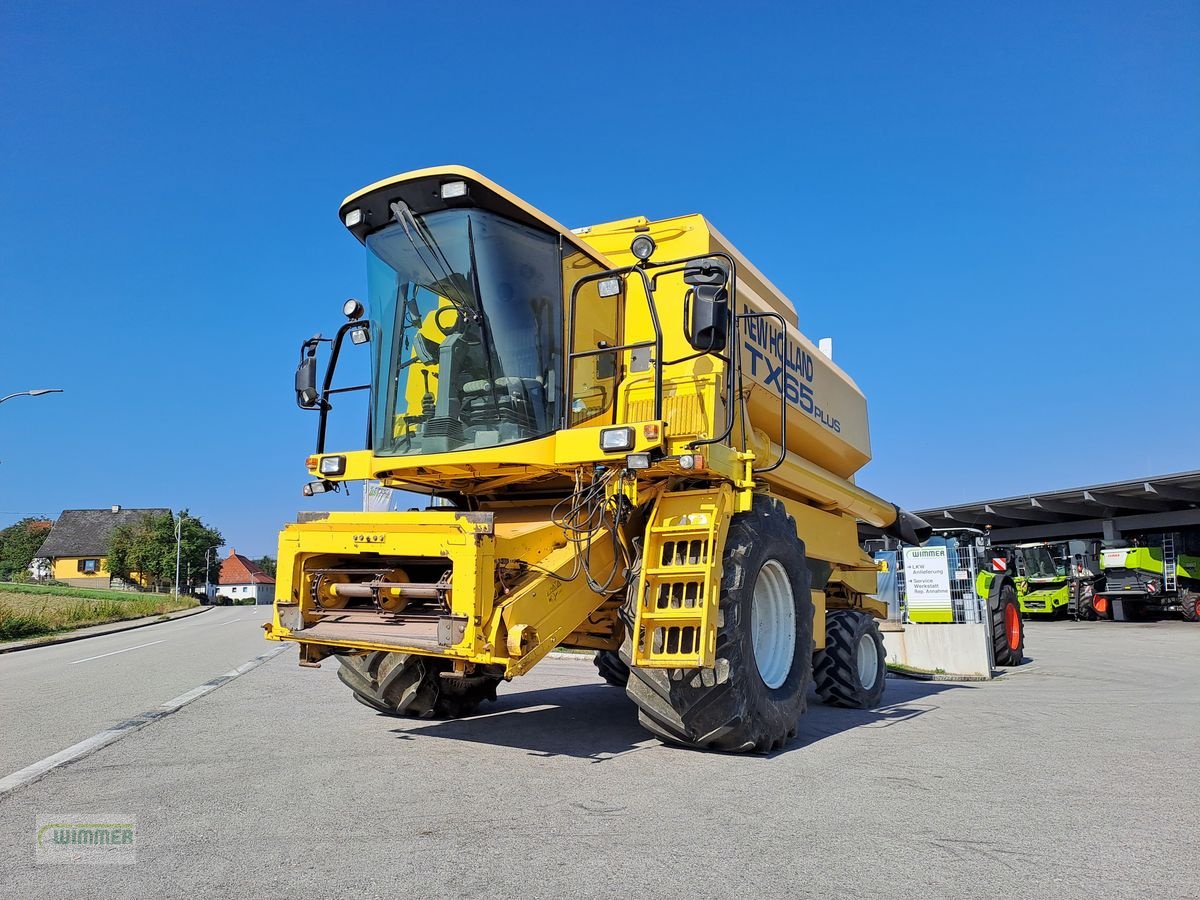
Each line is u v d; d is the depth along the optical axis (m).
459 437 5.85
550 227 6.04
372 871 3.41
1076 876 3.43
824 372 8.65
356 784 4.82
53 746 5.98
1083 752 5.93
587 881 3.31
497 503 6.68
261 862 3.52
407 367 6.15
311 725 6.74
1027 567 29.98
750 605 5.78
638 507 5.99
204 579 83.56
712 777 5.05
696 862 3.54
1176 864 3.57
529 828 3.99
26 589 53.28
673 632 5.53
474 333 5.83
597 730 6.59
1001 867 3.52
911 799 4.57
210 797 4.53
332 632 5.72
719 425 6.09
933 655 12.05
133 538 80.12
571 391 5.87
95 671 11.69
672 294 6.58
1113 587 29.20
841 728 7.04
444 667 6.88
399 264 6.21
